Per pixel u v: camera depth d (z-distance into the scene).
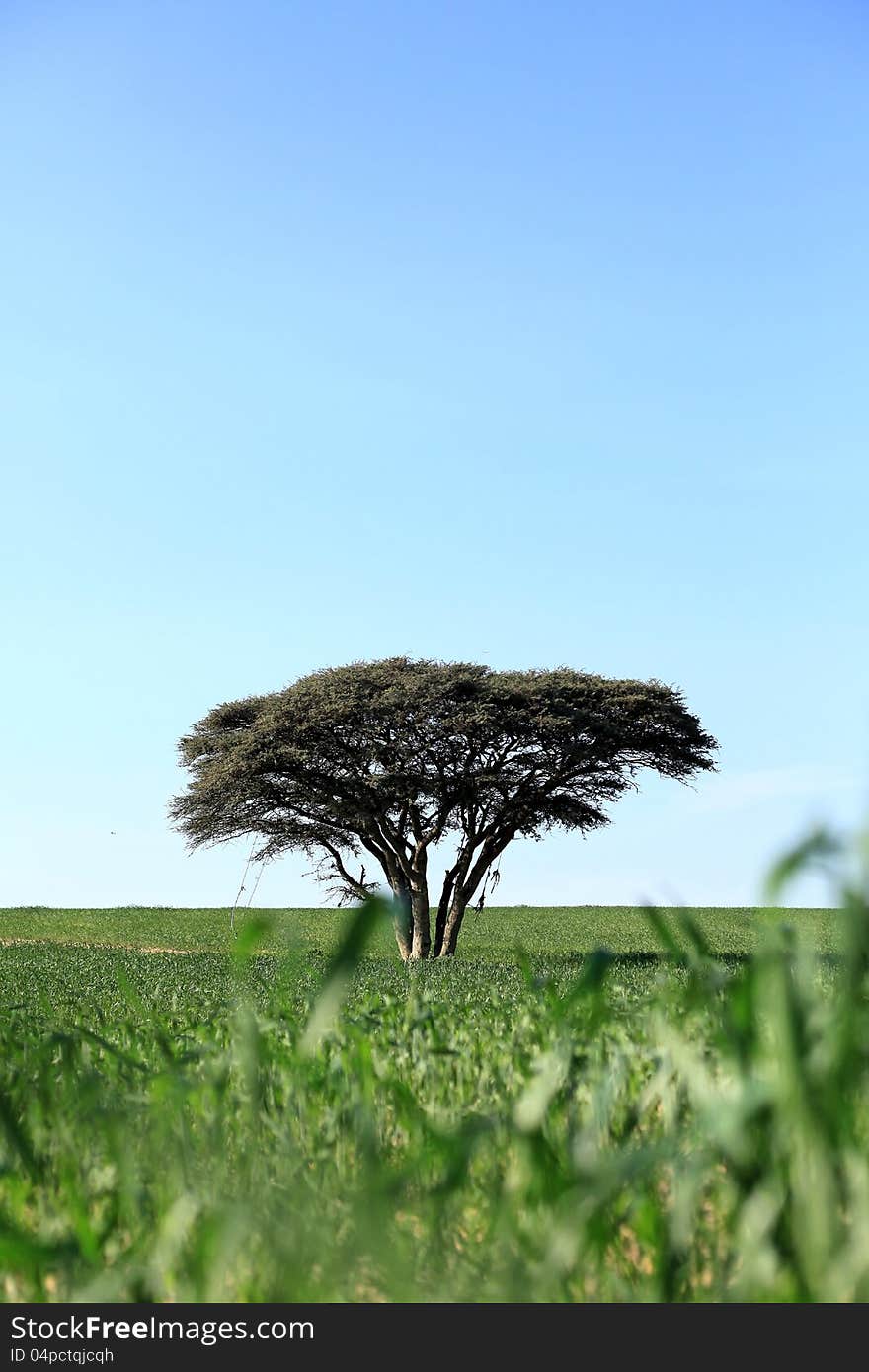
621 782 40.12
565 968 26.66
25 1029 6.21
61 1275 2.27
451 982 18.66
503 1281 2.00
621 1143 2.47
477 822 39.44
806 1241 1.62
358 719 37.66
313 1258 2.04
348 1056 3.60
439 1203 2.08
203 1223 2.30
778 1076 1.61
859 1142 1.99
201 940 49.97
